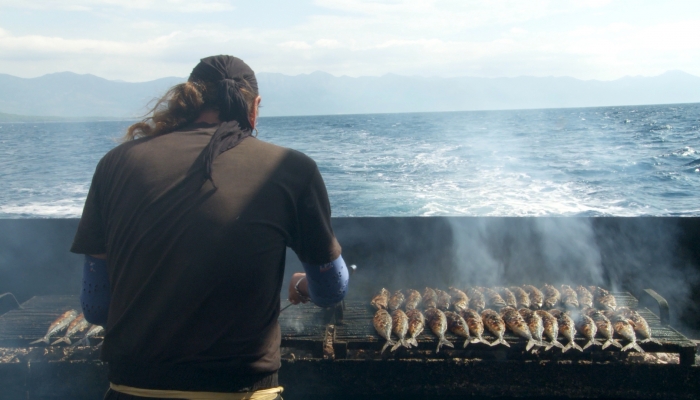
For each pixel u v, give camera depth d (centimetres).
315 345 368
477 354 372
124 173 158
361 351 385
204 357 148
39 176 2125
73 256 498
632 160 2258
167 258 147
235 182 153
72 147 4066
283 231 159
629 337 361
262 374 158
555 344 360
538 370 357
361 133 5194
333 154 2800
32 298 468
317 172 171
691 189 1517
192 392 148
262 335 158
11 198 1576
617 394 352
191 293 145
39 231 496
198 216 148
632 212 1223
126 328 151
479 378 360
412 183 1683
